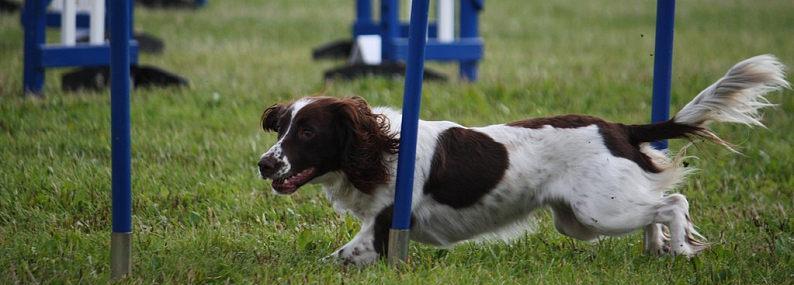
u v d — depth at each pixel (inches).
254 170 507.2
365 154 340.8
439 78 796.6
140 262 344.2
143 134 577.6
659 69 394.9
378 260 351.6
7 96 683.4
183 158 523.5
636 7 1555.1
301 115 337.7
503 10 1519.4
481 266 352.8
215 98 686.5
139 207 434.9
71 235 376.5
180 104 676.1
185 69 868.6
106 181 466.0
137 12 1352.1
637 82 792.3
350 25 1331.2
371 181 343.9
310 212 436.1
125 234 319.6
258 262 359.3
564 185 356.5
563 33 1259.2
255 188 472.1
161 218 418.6
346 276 337.4
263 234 399.9
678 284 334.6
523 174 356.2
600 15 1459.2
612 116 663.8
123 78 303.4
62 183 456.4
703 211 446.0
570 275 344.5
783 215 438.6
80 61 705.6
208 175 492.1
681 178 368.5
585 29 1301.7
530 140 359.6
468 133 358.3
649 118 657.0
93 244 372.2
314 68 914.1
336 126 340.2
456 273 341.4
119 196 316.2
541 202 362.6
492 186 354.3
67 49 698.2
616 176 352.5
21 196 438.0
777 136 612.4
